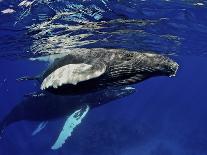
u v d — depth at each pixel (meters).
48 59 14.91
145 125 34.38
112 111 38.59
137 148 30.34
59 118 10.93
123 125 31.78
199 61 45.59
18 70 46.94
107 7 10.59
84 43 14.05
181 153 33.38
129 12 11.35
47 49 14.62
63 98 10.21
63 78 3.90
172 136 36.06
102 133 29.34
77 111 8.95
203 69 64.50
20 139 37.16
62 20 11.46
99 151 28.33
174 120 46.41
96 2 10.11
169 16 12.45
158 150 31.97
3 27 12.31
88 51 5.21
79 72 3.94
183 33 15.71
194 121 46.53
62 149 28.06
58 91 3.95
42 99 11.06
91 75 3.90
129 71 4.18
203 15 12.70
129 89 9.01
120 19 11.80
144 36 14.41
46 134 33.34
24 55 17.84
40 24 11.88
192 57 37.28
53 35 13.16
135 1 10.63
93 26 12.29
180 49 22.08
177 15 12.55
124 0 10.34
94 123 30.28
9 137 38.09
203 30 15.28
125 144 30.00
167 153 32.31
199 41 18.62
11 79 65.94
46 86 3.99
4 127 13.35
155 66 4.12
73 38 13.47
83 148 28.12
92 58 4.97
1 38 13.98
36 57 16.89
